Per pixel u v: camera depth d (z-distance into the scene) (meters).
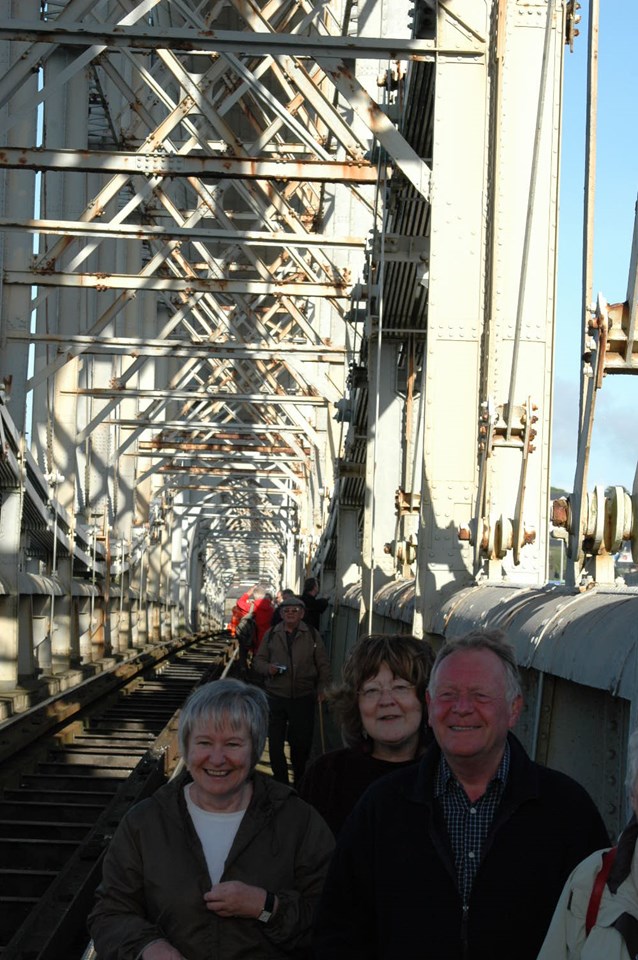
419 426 17.12
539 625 5.59
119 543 33.22
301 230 18.28
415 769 3.22
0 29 11.34
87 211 17.73
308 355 26.83
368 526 16.20
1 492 16.81
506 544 9.21
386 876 3.12
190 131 16.48
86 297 32.16
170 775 10.85
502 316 10.21
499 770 3.12
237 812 3.63
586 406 5.39
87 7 11.97
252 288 21.39
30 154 13.18
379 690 4.24
